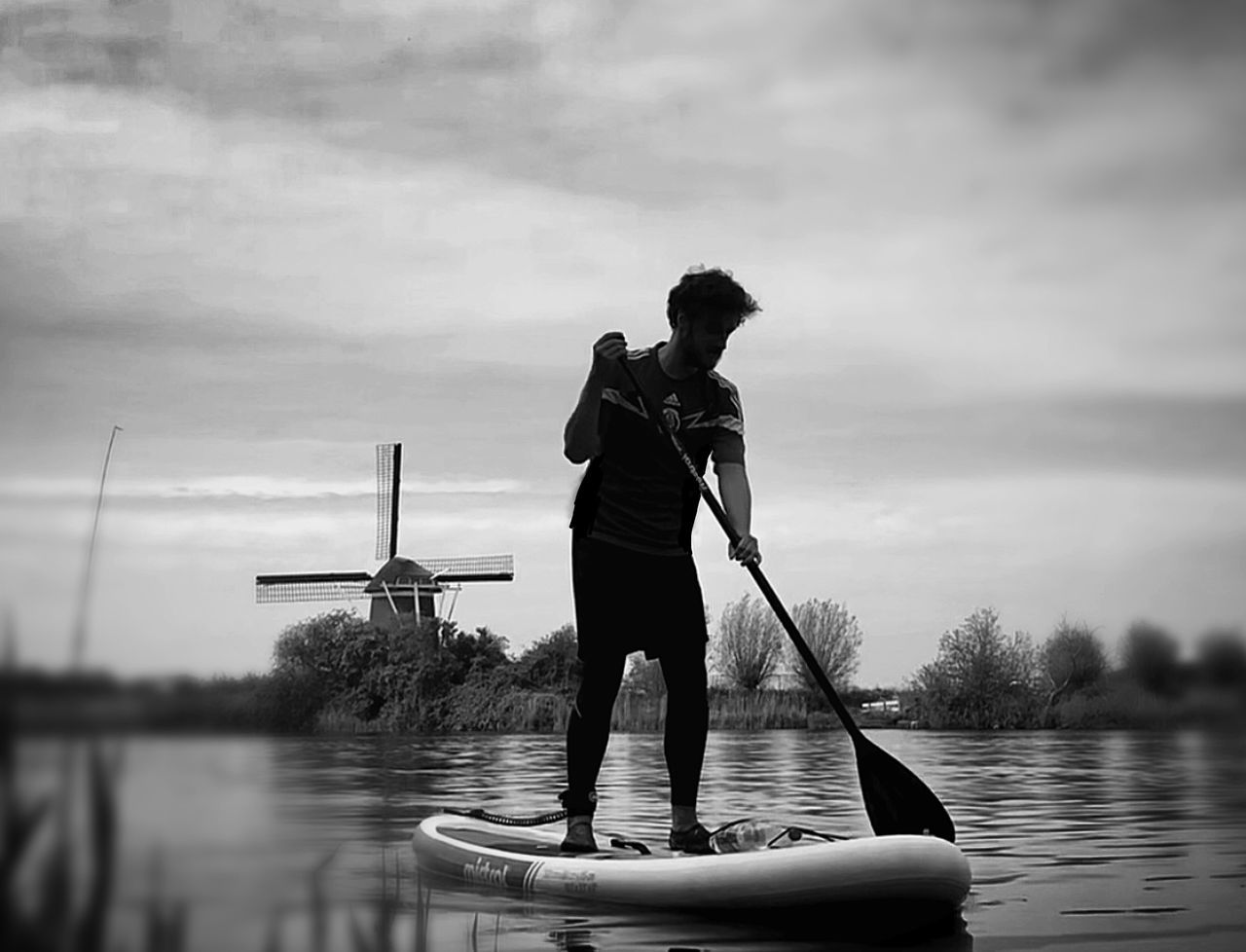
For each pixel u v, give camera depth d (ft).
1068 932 10.93
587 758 13.16
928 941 10.59
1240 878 13.76
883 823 12.02
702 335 12.84
